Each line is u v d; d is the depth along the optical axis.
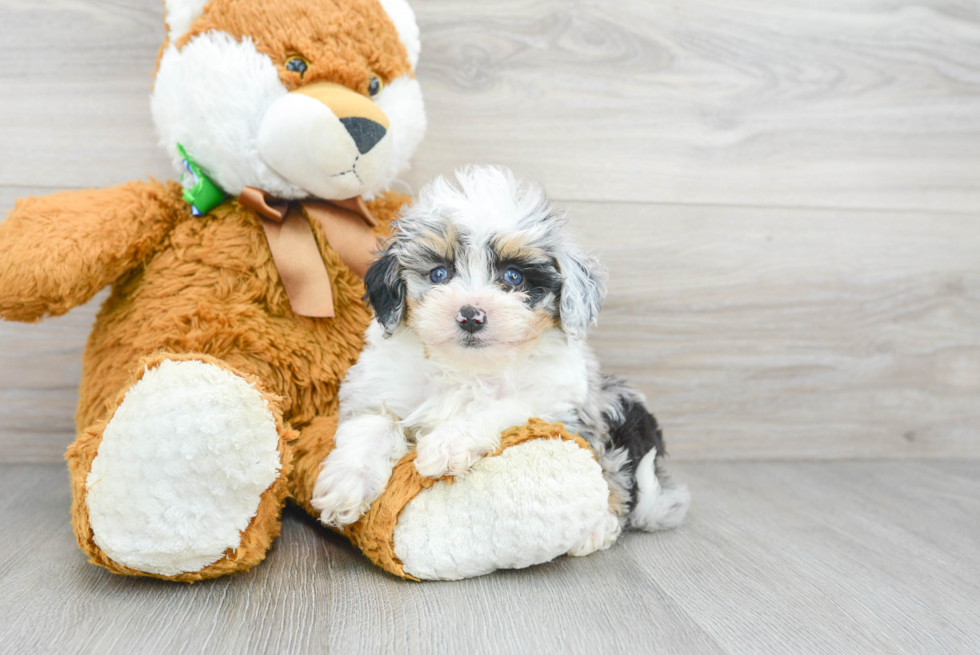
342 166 0.62
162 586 0.54
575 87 0.78
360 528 0.57
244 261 0.63
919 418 0.86
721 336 0.83
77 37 0.72
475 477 0.55
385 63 0.64
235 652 0.48
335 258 0.65
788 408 0.84
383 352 0.62
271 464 0.54
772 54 0.80
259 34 0.61
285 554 0.59
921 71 0.82
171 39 0.63
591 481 0.56
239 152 0.62
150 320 0.62
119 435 0.52
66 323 0.75
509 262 0.59
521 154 0.78
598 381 0.66
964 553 0.63
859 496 0.75
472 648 0.49
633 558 0.61
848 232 0.83
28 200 0.61
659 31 0.79
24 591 0.53
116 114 0.74
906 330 0.85
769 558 0.61
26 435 0.75
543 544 0.55
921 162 0.83
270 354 0.63
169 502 0.52
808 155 0.82
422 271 0.60
